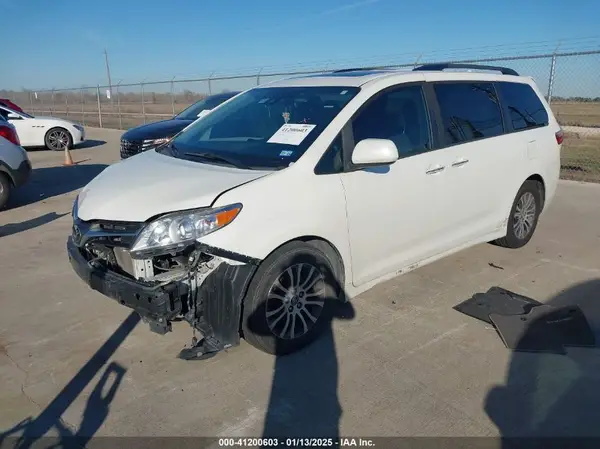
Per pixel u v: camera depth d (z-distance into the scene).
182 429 2.66
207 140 3.91
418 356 3.31
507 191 4.80
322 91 3.85
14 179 7.39
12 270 4.89
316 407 2.83
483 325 3.70
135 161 3.84
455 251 4.46
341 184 3.35
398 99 3.86
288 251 3.12
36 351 3.42
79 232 3.20
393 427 2.66
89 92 26.52
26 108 35.91
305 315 3.36
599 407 2.80
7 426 2.69
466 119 4.36
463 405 2.83
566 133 15.51
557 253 5.20
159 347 3.46
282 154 3.36
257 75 14.97
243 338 3.41
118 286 2.97
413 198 3.83
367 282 3.71
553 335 3.49
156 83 19.97
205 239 2.85
